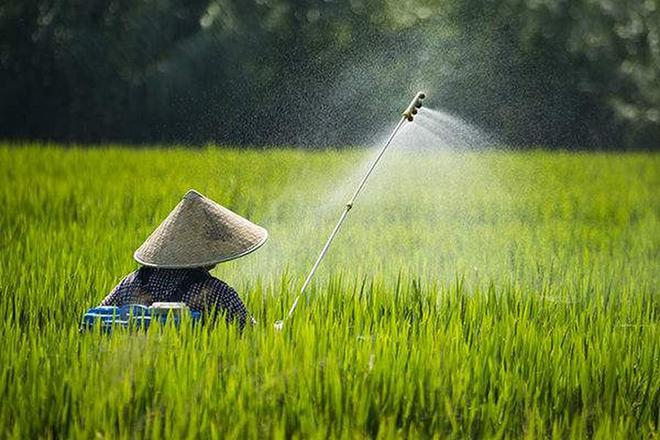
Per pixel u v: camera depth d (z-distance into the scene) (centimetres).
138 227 3234
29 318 1902
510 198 4541
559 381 1584
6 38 10331
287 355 1523
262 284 2273
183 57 10406
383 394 1452
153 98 10331
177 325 1574
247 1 10831
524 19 11088
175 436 1302
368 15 11000
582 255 2981
